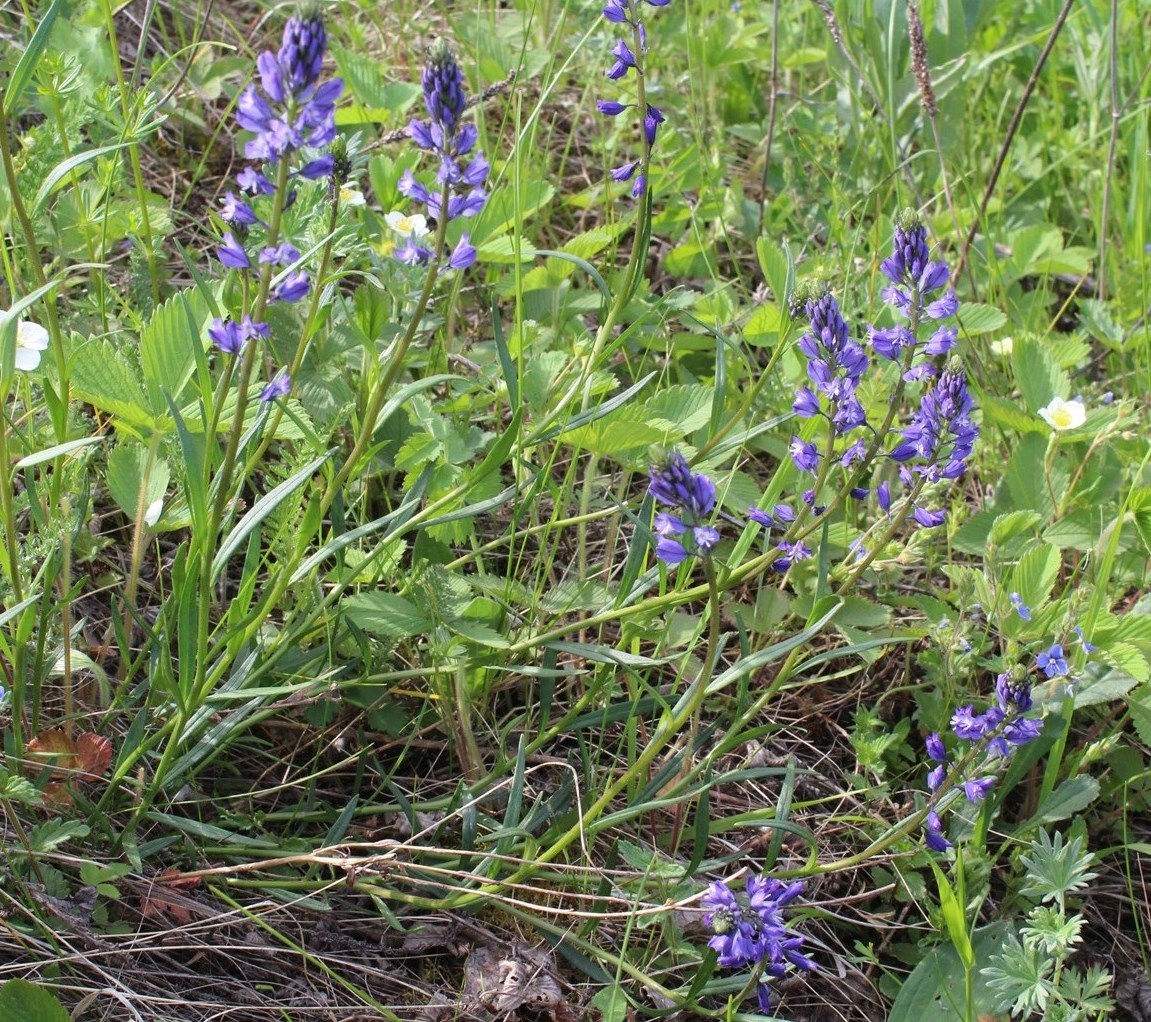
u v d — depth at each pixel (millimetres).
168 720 1438
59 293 1562
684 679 1526
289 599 1513
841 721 1555
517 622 1511
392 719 1496
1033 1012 1457
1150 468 1588
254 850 1439
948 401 1426
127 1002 1377
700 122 1811
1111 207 1815
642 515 1458
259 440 1472
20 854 1393
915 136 1846
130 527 1538
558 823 1464
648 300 1646
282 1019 1405
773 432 1607
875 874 1496
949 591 1583
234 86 1761
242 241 1373
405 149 1697
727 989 1426
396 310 1535
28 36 1596
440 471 1488
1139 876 1521
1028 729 1411
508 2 1889
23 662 1406
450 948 1440
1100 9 1932
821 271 1637
